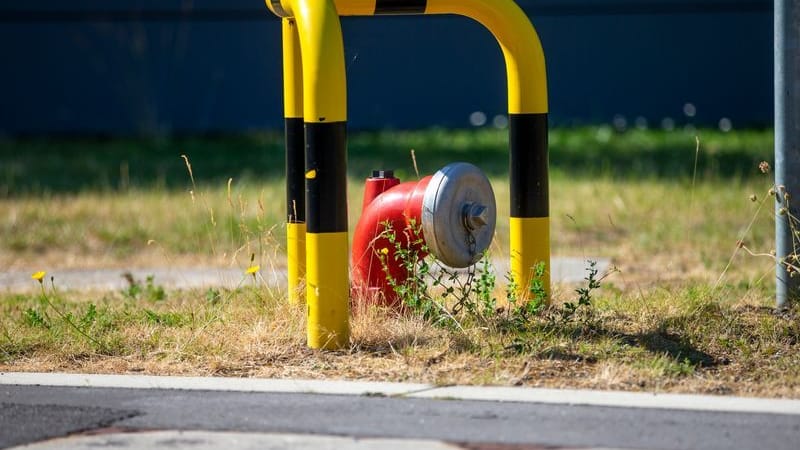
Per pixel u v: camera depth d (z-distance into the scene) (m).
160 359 16.94
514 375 15.57
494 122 55.47
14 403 14.93
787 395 14.80
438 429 13.54
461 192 17.52
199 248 29.03
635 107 55.06
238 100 56.38
